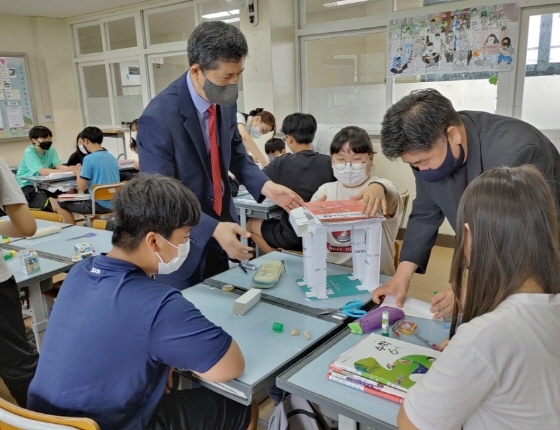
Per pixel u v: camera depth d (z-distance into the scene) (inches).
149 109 63.3
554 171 45.6
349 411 38.5
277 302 60.6
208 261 73.7
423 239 60.1
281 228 114.3
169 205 41.6
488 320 28.0
